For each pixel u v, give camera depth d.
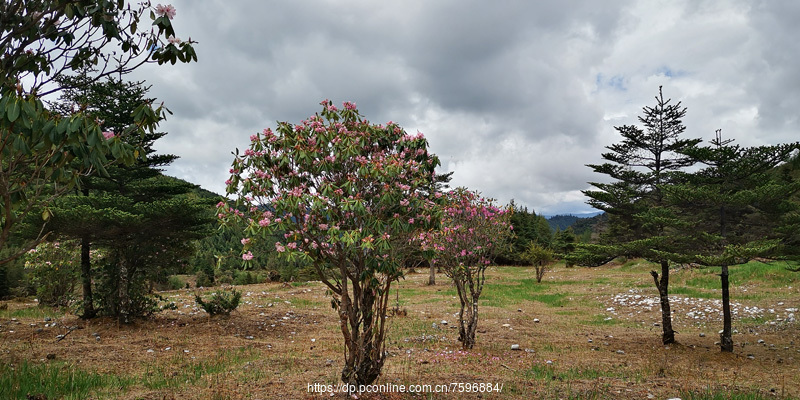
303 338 12.20
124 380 7.01
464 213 10.71
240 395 5.96
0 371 7.29
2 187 3.80
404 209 5.66
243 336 12.33
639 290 22.92
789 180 12.98
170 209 12.80
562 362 9.49
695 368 9.41
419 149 6.14
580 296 23.03
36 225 12.02
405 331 13.31
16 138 3.52
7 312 15.62
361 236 5.16
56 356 8.88
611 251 12.59
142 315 14.24
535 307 19.91
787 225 10.53
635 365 9.43
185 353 9.62
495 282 31.31
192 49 4.75
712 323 15.54
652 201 13.29
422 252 6.25
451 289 26.08
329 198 5.23
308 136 5.63
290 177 5.37
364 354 5.88
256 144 5.40
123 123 13.18
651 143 12.92
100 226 12.23
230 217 5.29
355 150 5.31
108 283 13.94
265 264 38.03
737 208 11.21
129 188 14.56
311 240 5.39
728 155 10.93
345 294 5.74
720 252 11.30
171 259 15.02
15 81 3.95
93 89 12.17
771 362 10.17
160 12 4.56
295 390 6.15
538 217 68.69
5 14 4.04
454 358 9.28
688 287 23.27
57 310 15.94
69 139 3.57
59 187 4.46
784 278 21.80
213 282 34.38
